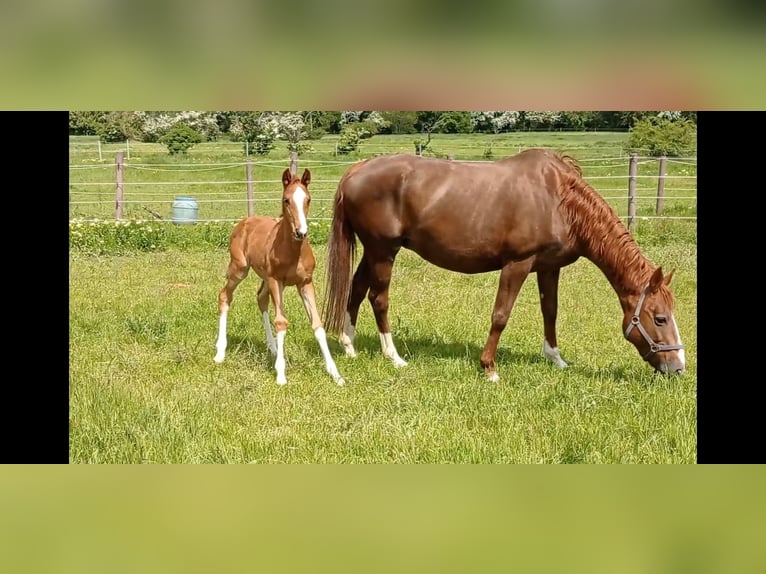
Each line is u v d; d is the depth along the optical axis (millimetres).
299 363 6207
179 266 10867
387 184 6129
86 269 10445
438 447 4473
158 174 19531
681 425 4738
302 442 4570
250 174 15031
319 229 12867
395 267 11094
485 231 5988
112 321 7430
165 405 5090
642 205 15711
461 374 5996
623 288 5875
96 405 4992
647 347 5797
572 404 5227
